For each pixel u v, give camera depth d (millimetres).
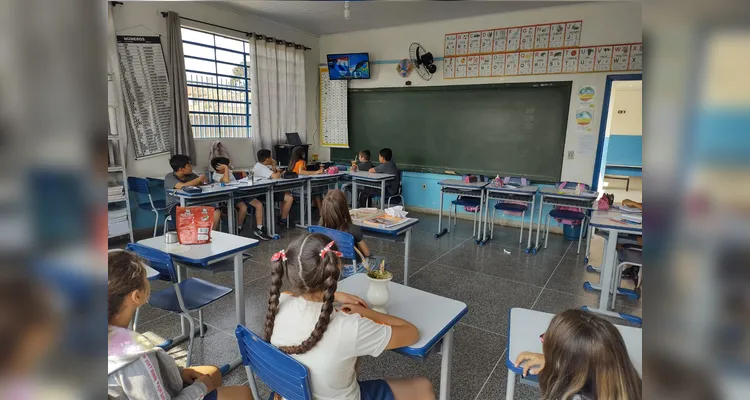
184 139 4766
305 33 6449
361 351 1100
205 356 2160
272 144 5898
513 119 5363
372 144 6570
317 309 1124
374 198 5809
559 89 5023
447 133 5879
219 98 5312
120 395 992
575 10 4812
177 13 4586
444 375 1478
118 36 4129
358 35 6383
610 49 4680
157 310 2654
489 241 4719
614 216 2982
